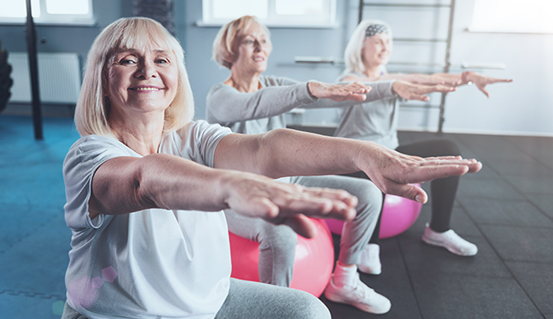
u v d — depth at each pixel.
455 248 1.93
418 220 2.32
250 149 0.74
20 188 2.71
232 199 0.40
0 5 4.87
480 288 1.65
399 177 0.52
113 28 0.73
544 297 1.59
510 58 4.36
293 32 4.51
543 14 4.26
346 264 1.51
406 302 1.55
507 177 3.16
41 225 2.17
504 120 4.54
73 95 4.88
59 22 4.72
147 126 0.79
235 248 1.28
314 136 0.67
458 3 4.28
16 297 1.53
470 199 2.68
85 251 0.71
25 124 4.57
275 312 0.77
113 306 0.71
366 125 1.88
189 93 0.86
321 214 0.36
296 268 1.28
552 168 3.41
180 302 0.73
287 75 4.64
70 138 4.02
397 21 4.36
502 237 2.13
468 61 4.40
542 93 4.42
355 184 1.44
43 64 4.81
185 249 0.74
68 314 0.74
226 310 0.80
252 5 4.56
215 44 1.61
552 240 2.10
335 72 4.57
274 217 0.36
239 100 1.29
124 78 0.72
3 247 1.92
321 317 0.77
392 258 1.88
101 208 0.61
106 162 0.60
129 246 0.69
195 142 0.85
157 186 0.48
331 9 4.41
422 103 4.55
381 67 2.15
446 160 0.52
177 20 4.56
